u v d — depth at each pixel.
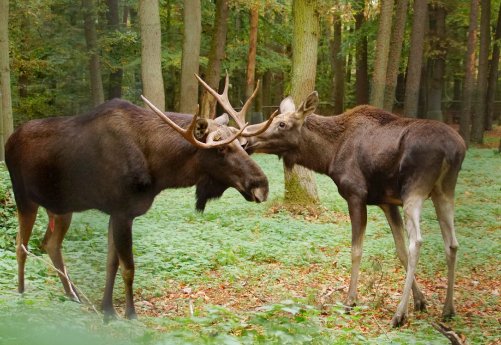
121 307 7.32
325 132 8.22
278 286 8.62
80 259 8.93
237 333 5.84
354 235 7.88
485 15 29.84
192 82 20.25
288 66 32.81
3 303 5.48
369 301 8.11
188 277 8.71
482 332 6.77
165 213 13.20
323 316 7.20
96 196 6.68
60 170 6.75
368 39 33.22
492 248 10.97
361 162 7.86
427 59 34.16
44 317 4.12
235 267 9.37
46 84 26.80
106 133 6.61
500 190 17.81
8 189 10.84
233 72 34.12
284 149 8.30
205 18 29.67
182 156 6.69
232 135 6.69
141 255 9.48
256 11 27.78
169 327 5.77
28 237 7.17
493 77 35.62
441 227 7.47
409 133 7.45
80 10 25.55
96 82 25.75
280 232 11.97
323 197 16.02
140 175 6.58
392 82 21.50
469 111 28.97
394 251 10.78
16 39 25.33
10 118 17.31
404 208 7.36
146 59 16.56
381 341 6.10
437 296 8.45
